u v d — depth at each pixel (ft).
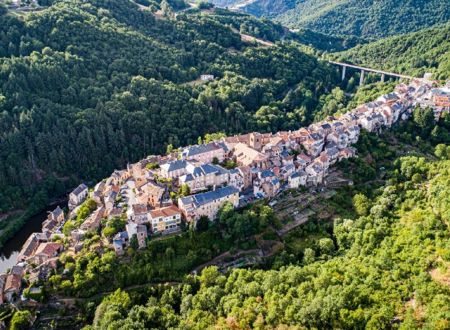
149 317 625.00
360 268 635.66
